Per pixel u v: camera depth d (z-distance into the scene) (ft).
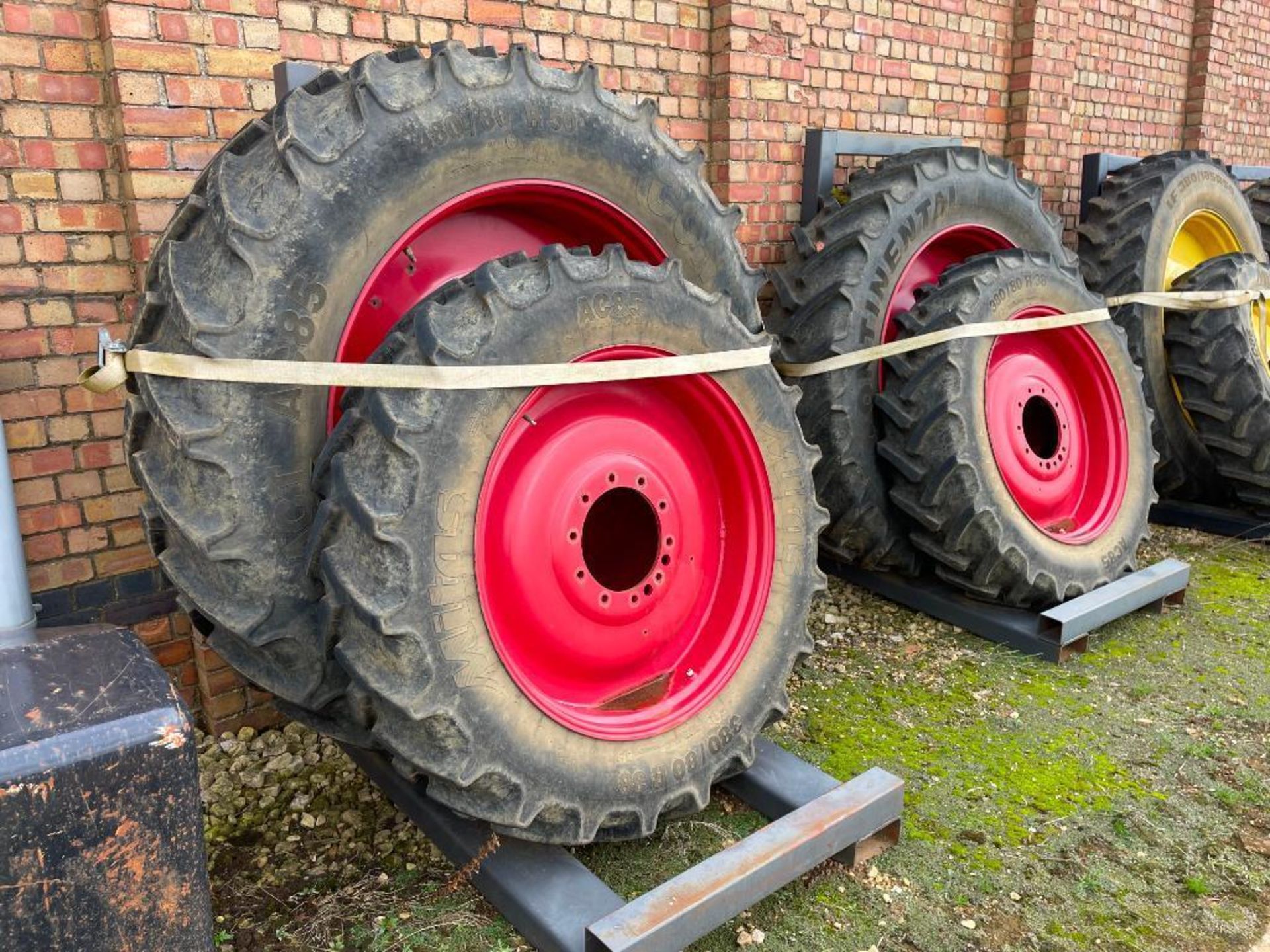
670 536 7.73
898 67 15.71
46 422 8.63
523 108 7.50
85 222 8.54
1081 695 10.59
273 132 6.56
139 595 9.35
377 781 8.31
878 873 7.61
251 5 8.72
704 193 9.01
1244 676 11.11
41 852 4.18
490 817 6.60
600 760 7.02
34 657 5.03
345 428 6.27
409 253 7.65
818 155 14.02
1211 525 16.48
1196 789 8.84
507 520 6.91
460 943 6.84
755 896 6.74
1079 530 12.82
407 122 6.88
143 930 4.51
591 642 7.38
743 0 12.84
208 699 9.61
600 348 7.01
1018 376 12.53
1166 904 7.32
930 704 10.38
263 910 7.27
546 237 8.71
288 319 6.47
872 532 12.50
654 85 12.64
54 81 8.18
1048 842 8.02
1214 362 15.30
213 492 6.39
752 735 8.07
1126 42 20.43
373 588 6.02
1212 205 17.24
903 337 11.99
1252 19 23.40
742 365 7.89
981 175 13.34
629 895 7.29
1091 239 16.53
